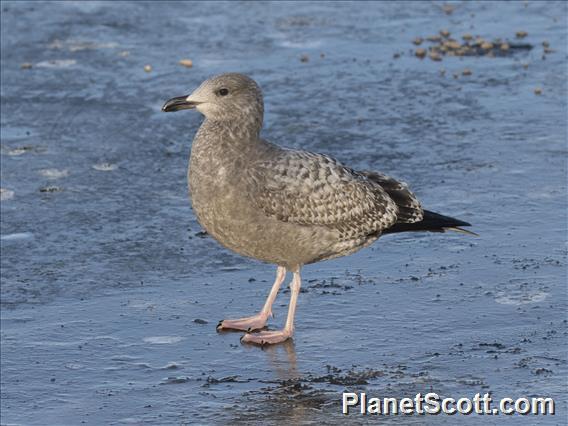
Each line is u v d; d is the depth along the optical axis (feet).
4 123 65.41
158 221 52.21
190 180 39.96
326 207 39.81
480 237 48.14
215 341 40.09
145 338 40.55
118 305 43.60
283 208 39.27
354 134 62.49
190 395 35.91
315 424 33.58
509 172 55.88
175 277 46.14
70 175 57.88
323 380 36.55
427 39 78.89
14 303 44.24
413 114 65.21
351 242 41.16
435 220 42.55
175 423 34.06
